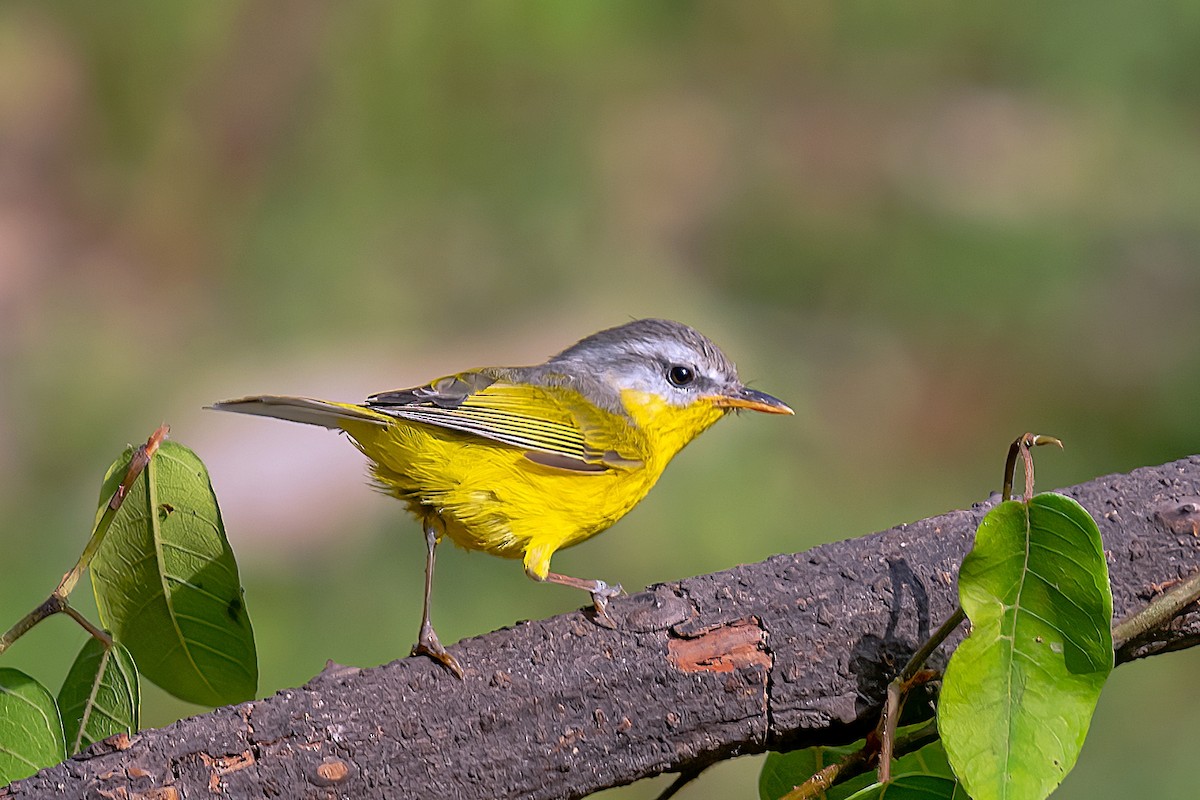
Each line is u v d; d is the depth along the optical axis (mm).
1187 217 17078
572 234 16562
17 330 14492
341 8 15812
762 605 5699
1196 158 17922
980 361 15578
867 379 15195
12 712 5578
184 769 5285
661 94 18703
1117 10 18984
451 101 16281
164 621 6035
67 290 14953
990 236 16828
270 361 14531
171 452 5707
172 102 15930
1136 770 11008
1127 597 5730
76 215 15766
